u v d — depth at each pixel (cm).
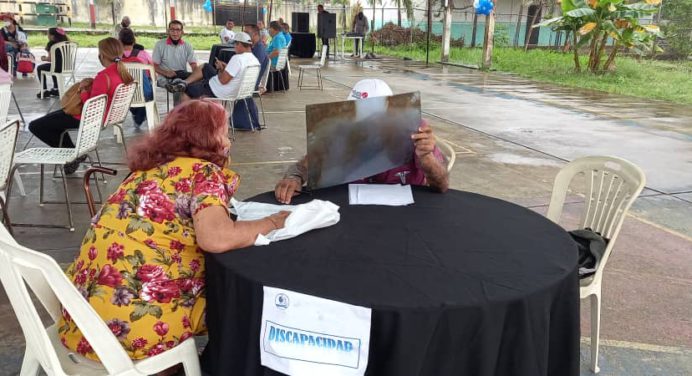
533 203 471
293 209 216
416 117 237
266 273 167
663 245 393
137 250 180
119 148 601
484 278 168
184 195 182
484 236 202
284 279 163
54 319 199
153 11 2858
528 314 158
